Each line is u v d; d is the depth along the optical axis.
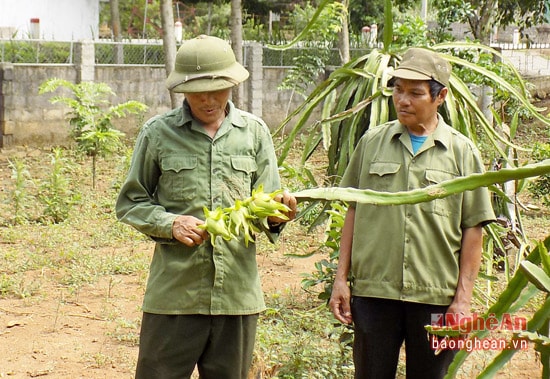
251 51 16.95
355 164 3.76
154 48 16.27
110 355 5.81
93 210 10.49
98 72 15.55
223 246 3.42
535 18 15.50
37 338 6.11
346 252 3.75
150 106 16.27
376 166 3.62
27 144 14.84
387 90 4.77
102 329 6.35
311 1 22.45
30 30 20.73
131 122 16.12
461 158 3.57
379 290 3.56
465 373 5.16
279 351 5.23
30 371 5.49
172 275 3.44
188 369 3.49
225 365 3.50
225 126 3.46
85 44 15.25
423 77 3.45
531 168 1.68
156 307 3.47
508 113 11.95
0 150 14.41
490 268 5.19
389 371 3.64
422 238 3.52
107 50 15.80
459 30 20.61
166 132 3.46
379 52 5.30
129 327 6.35
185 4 25.50
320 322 5.72
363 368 3.65
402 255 3.53
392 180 3.58
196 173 3.43
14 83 14.62
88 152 12.52
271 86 17.47
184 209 3.44
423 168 3.54
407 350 3.65
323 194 1.88
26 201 10.27
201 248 3.41
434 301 3.53
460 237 3.58
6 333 6.21
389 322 3.60
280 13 23.89
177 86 3.29
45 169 13.09
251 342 3.58
